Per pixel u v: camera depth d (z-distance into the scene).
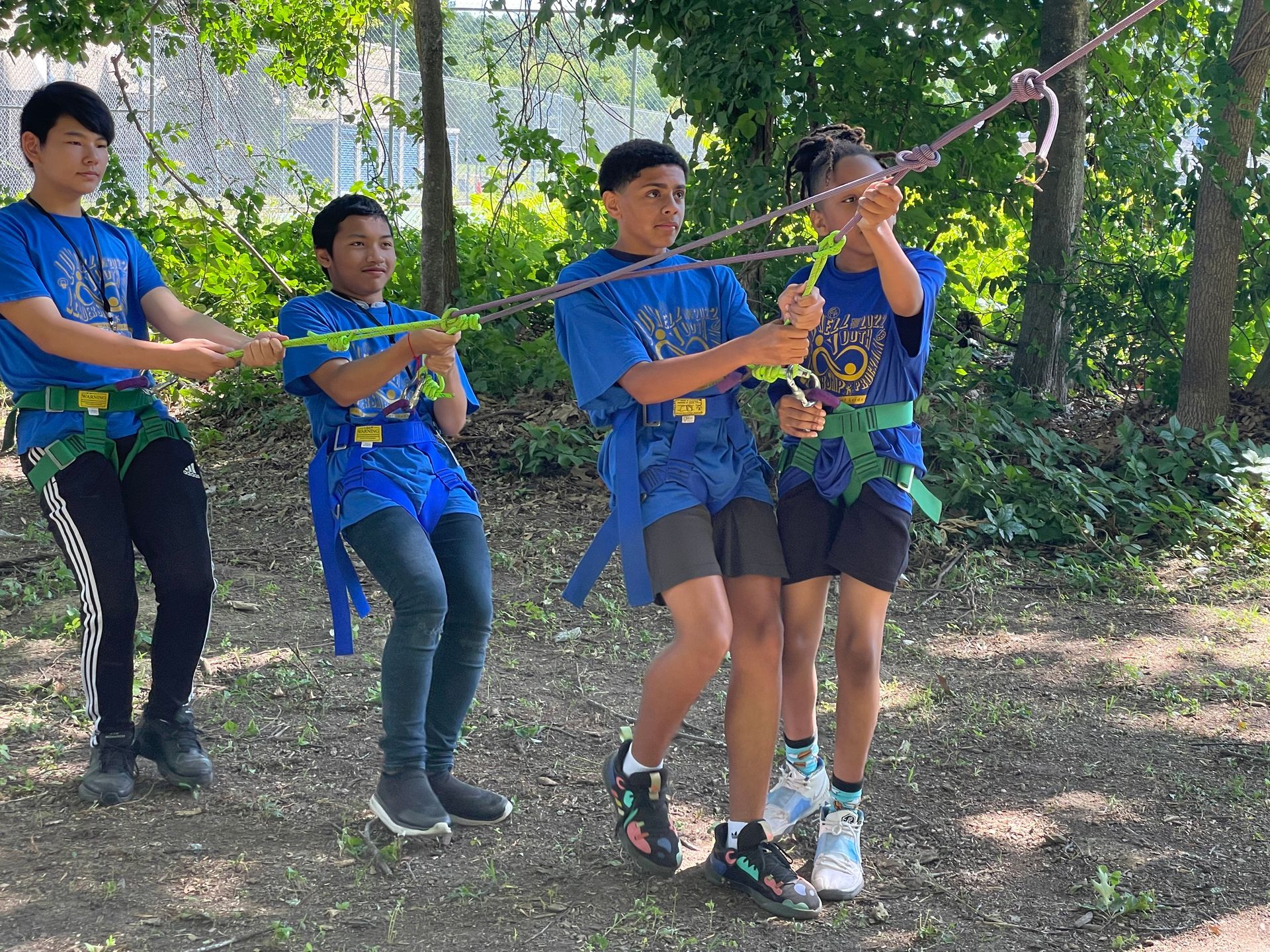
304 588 5.52
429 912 2.89
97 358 3.14
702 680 2.83
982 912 2.95
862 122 7.71
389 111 10.39
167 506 3.40
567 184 9.97
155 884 2.97
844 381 3.02
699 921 2.87
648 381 2.81
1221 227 7.15
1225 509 6.42
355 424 3.28
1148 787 3.66
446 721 3.34
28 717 3.95
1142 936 2.85
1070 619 5.29
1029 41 7.89
